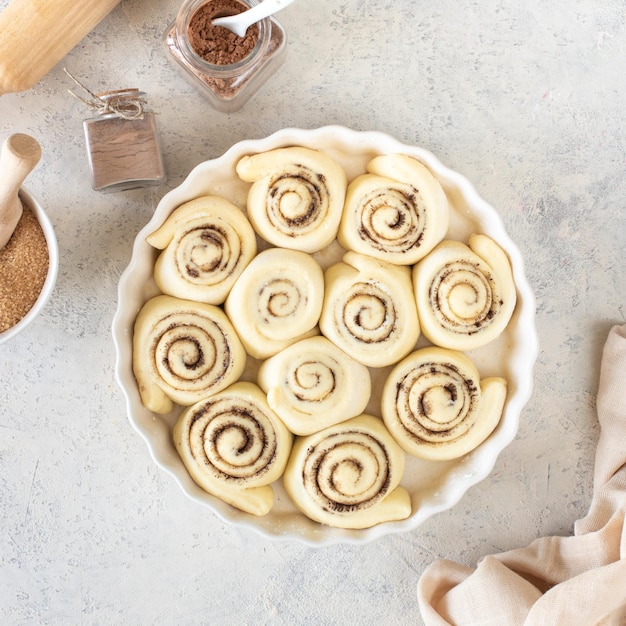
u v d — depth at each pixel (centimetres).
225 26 89
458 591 94
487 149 97
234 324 88
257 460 88
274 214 87
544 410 98
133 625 98
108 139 90
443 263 88
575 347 98
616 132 97
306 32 96
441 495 90
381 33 96
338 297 88
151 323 88
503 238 88
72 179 95
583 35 97
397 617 98
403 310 87
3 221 86
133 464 97
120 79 95
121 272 96
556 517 98
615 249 98
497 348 91
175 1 95
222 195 90
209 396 88
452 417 88
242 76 90
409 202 88
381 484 88
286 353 87
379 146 89
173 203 88
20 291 89
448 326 88
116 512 97
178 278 87
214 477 88
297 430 88
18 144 81
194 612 98
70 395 96
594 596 89
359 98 96
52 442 96
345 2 95
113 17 95
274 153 87
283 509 90
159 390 88
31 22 88
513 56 97
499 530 98
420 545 98
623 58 97
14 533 97
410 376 88
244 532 98
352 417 88
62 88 95
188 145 96
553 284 98
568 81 97
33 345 96
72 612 97
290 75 96
